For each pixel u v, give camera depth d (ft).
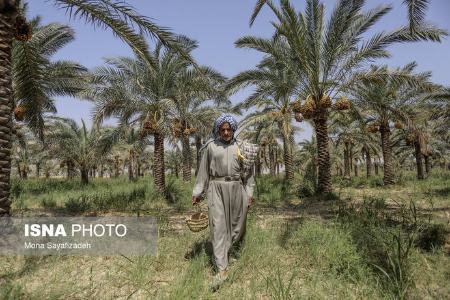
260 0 26.03
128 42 22.98
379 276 10.49
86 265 12.46
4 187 17.87
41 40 39.19
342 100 40.60
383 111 59.36
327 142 42.70
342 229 15.33
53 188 59.82
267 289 10.15
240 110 63.98
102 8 20.85
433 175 94.07
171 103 45.27
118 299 9.78
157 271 11.85
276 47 40.27
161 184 44.86
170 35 22.79
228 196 11.69
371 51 37.50
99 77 43.47
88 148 78.74
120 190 47.39
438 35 33.81
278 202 35.37
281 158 142.51
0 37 17.98
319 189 42.34
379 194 42.32
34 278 11.26
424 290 9.95
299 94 43.50
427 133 77.61
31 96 31.09
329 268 11.54
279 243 14.52
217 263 10.91
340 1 36.63
